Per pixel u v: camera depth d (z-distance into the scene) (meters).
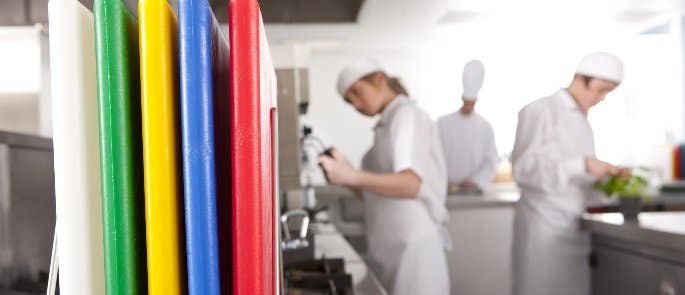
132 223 0.33
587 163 3.56
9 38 3.10
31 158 1.19
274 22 3.38
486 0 3.52
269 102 0.55
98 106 0.32
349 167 3.57
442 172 3.59
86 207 0.33
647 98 3.68
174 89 0.35
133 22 0.37
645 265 2.89
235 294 0.33
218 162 0.41
